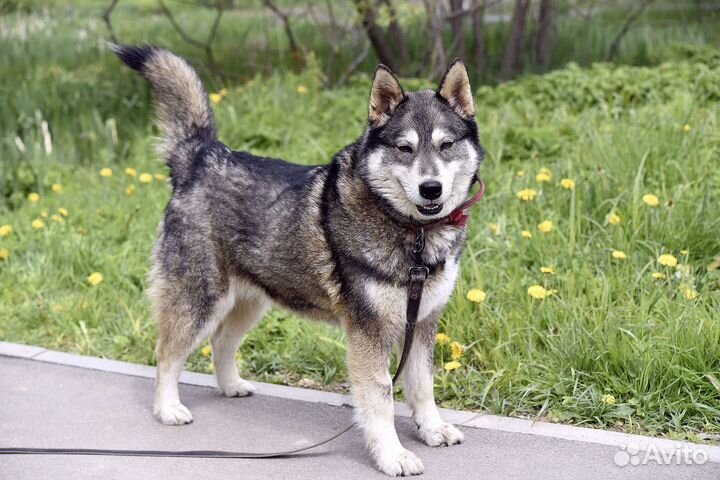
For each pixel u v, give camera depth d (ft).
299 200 14.94
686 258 18.86
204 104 16.52
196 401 16.63
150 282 16.08
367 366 13.98
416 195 13.39
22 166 29.09
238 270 15.67
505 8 47.57
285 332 19.11
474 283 18.85
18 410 16.15
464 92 14.43
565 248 19.83
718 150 23.76
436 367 17.25
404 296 13.96
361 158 14.21
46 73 38.01
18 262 23.07
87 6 60.70
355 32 38.68
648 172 22.52
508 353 16.67
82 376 17.78
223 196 15.53
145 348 18.98
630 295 17.87
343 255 14.20
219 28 49.75
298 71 37.78
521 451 14.08
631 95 28.99
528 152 25.40
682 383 15.26
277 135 28.78
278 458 14.20
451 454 14.12
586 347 16.07
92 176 29.04
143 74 16.60
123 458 14.17
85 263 22.67
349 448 14.57
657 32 40.06
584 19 42.06
